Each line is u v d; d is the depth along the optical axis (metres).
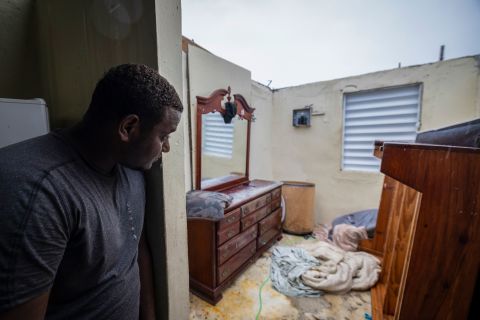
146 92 0.48
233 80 2.09
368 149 2.45
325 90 2.59
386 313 1.30
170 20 0.72
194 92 1.68
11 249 0.36
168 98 0.52
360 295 1.57
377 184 2.41
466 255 0.65
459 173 0.64
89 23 0.83
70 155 0.49
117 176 0.61
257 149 2.74
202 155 1.79
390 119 2.29
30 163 0.42
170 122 0.54
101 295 0.56
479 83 1.84
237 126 2.15
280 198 2.31
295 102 2.81
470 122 0.85
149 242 0.83
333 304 1.49
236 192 1.92
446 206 0.66
